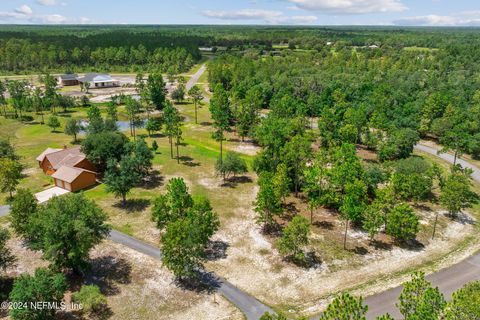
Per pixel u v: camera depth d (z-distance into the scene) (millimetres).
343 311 35281
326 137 103562
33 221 49750
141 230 65000
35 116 142750
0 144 94625
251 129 114188
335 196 70438
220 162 85312
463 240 63219
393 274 54000
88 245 48562
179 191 58344
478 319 32719
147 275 53406
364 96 145375
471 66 192125
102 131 101250
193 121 138250
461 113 115625
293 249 55188
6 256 54312
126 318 45156
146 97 142375
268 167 80562
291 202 76438
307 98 153250
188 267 50062
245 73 186375
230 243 61750
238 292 50219
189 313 46250
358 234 64500
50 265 48750
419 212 72062
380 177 75125
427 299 34562
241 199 77750
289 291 50531
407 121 117312
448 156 105250
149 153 85875
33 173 88688
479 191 82062
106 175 73062
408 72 176250
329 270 54969
